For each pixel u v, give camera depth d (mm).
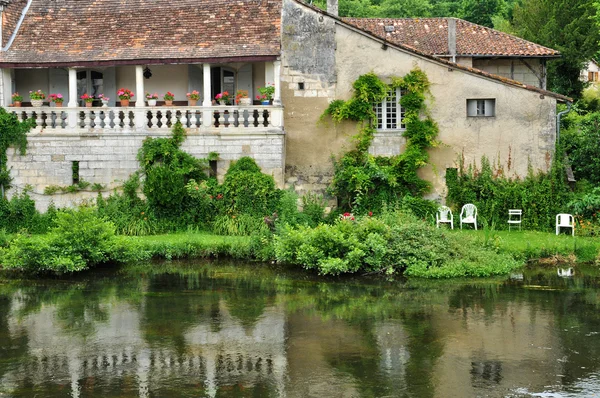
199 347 13680
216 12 25312
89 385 11883
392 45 24266
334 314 15766
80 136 23641
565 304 16375
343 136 24719
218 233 22594
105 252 20125
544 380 11984
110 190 23703
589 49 35594
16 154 23750
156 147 23438
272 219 21828
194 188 22859
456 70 24234
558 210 23250
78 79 25703
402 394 11445
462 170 24266
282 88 24656
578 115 32031
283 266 20375
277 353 13328
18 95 24203
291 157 24781
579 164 25016
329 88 24594
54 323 15266
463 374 12258
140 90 23859
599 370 12398
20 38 24750
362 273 19531
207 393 11523
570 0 36781
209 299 17109
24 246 19391
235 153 23578
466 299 16891
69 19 25578
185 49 23938
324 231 19625
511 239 21516
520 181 24078
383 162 24500
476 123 24266
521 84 23984
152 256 21078
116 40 24562
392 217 21406
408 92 24547
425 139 24219
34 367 12695
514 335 14219
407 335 14281
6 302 17000
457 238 20547
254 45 23797
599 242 20828
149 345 13812
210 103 23688
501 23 44219
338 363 12789
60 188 23688
